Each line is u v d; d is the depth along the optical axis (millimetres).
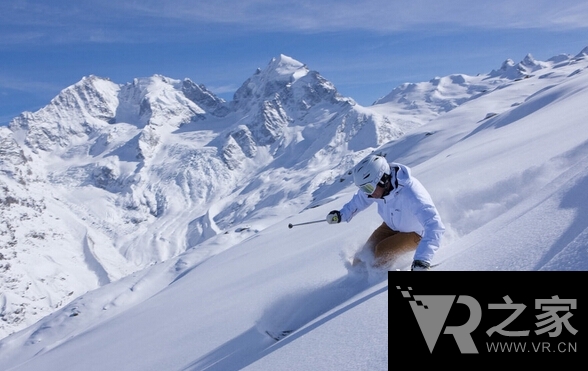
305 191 182125
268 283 6152
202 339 4820
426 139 56469
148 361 5074
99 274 168000
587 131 6539
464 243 3342
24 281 148875
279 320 3775
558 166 4648
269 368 2488
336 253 5629
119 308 36531
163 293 14969
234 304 5852
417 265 3064
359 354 2072
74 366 7824
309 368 2195
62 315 38469
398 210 3531
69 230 191375
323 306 3588
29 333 38469
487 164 7578
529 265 2146
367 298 2803
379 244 3617
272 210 130375
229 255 17016
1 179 189750
